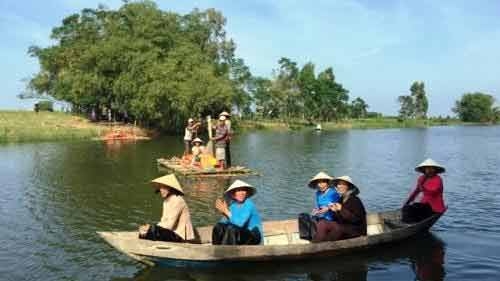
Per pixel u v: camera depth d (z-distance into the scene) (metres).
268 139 57.19
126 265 10.43
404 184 21.73
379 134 75.62
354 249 10.95
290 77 105.25
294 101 105.56
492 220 14.41
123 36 62.03
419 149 42.50
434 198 12.78
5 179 22.36
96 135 53.22
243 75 89.62
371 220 12.89
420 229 12.16
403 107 148.88
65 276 9.84
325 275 9.88
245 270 10.09
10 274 9.96
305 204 17.09
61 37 75.56
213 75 59.94
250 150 40.16
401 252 11.27
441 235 12.71
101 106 66.94
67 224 14.08
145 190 19.30
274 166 28.20
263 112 107.19
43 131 51.09
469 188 20.41
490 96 161.12
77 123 61.78
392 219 13.20
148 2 63.72
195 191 19.19
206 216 14.96
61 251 11.45
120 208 16.12
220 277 9.74
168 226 10.22
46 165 27.59
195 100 55.81
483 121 159.75
